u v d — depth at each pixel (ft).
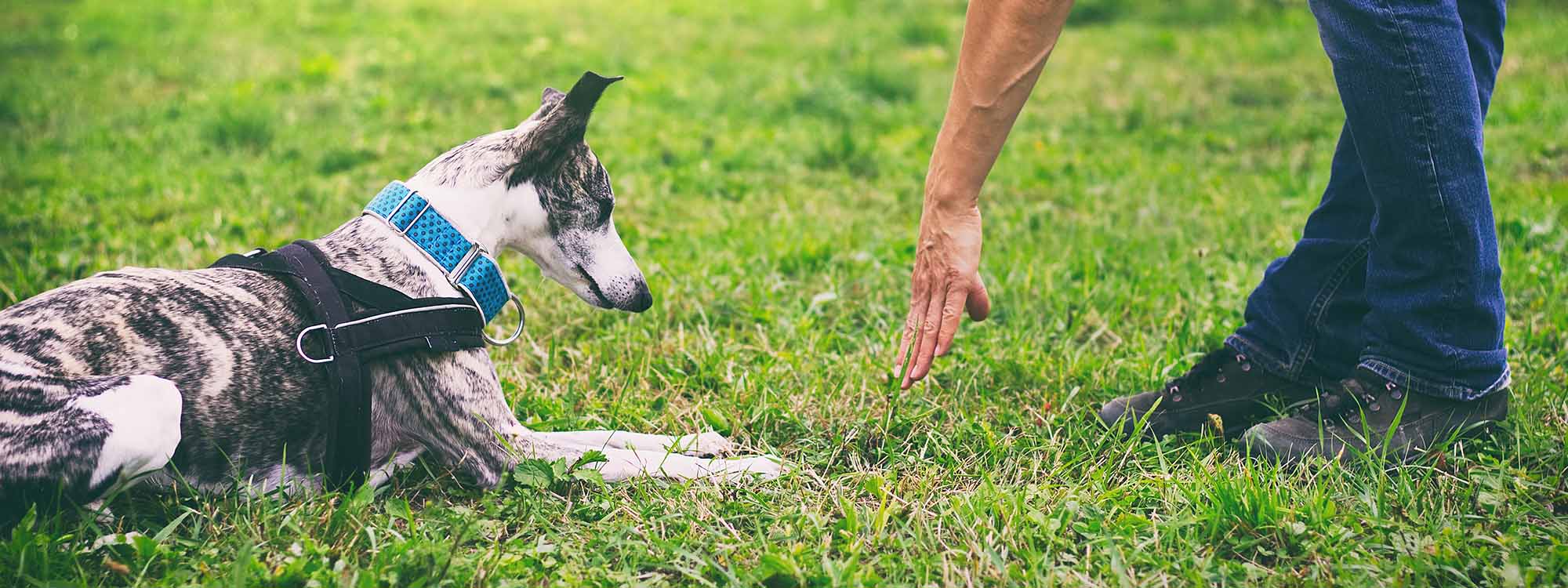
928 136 22.75
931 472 8.64
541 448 8.57
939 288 8.30
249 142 21.30
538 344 11.68
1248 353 9.39
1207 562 7.20
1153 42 33.17
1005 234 15.67
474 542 7.72
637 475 8.57
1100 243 15.10
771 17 41.06
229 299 7.72
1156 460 8.85
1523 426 8.74
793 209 17.28
